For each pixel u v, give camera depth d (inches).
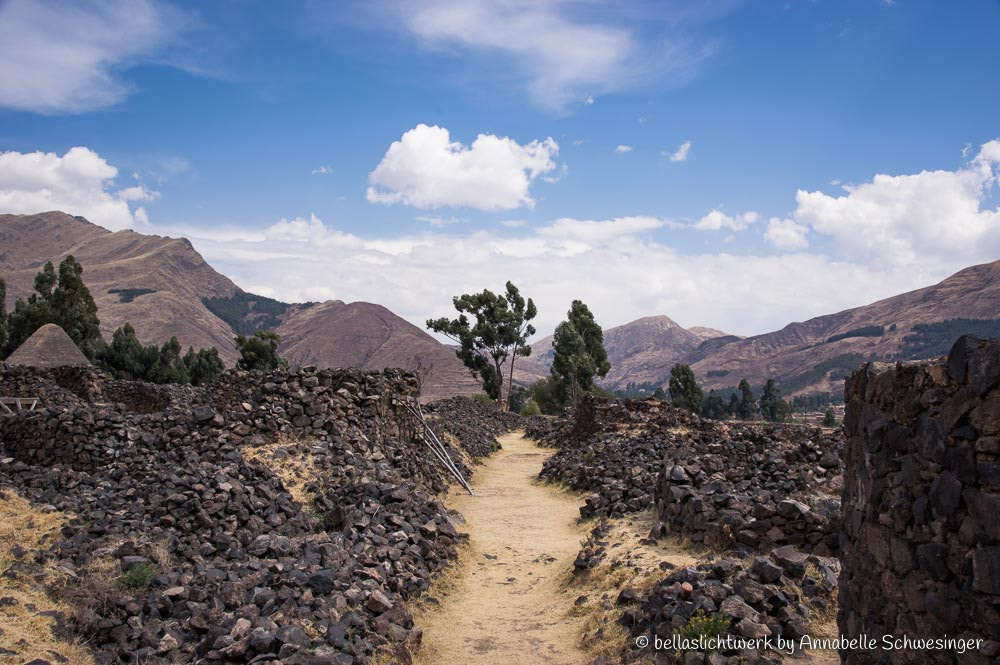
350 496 720.3
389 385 1150.3
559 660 423.2
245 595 431.5
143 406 1472.7
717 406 5255.9
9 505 533.0
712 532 542.0
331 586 458.0
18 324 2642.7
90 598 393.1
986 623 211.6
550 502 1007.0
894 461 282.0
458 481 1147.3
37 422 781.3
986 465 214.4
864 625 303.9
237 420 864.9
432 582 573.3
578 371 3139.8
